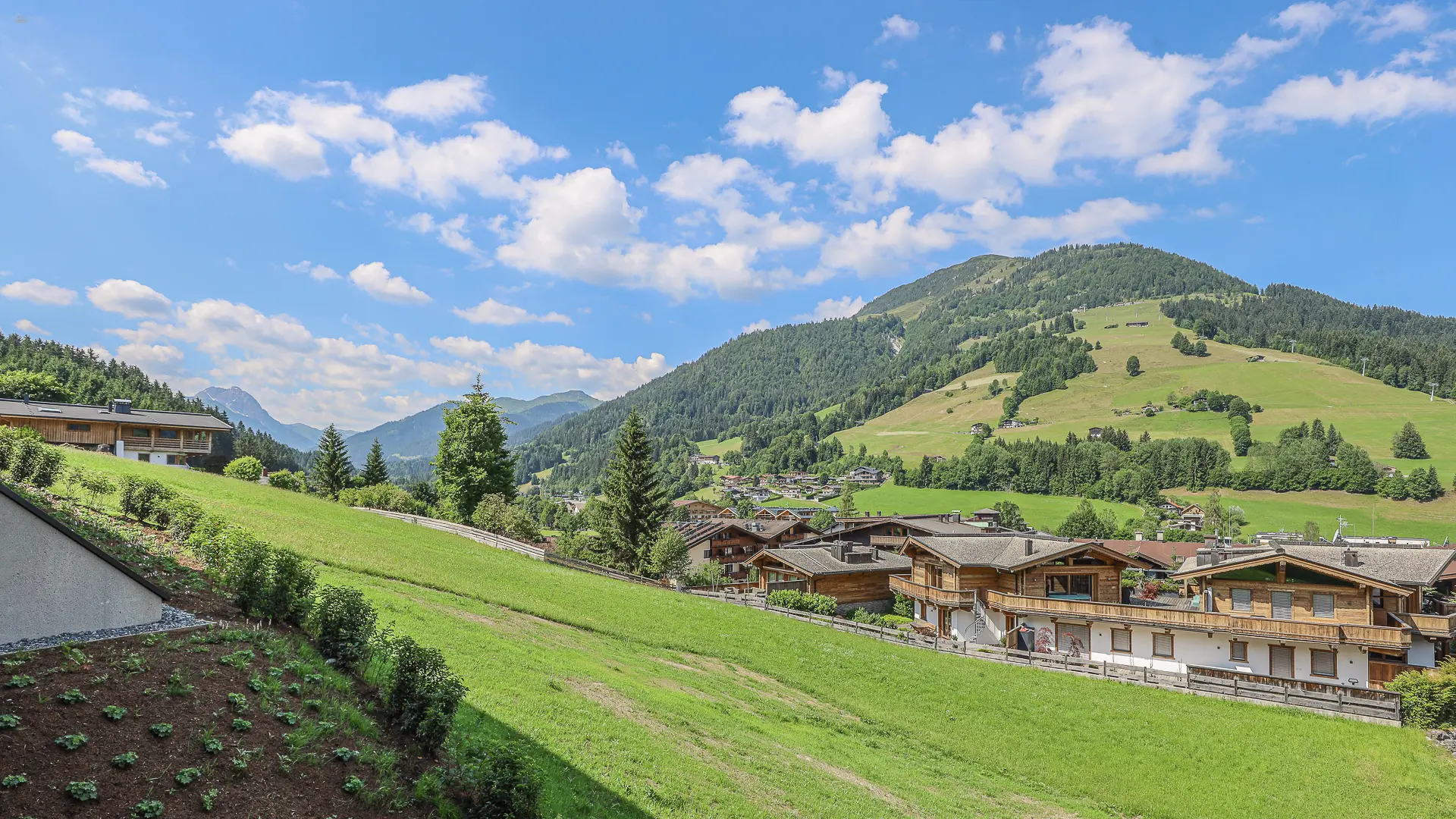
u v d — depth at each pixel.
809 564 69.75
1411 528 160.88
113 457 52.62
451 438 83.31
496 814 12.44
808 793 20.45
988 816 23.86
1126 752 32.41
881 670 39.06
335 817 10.98
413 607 26.94
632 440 80.75
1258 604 46.28
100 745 10.57
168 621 15.46
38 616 13.19
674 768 18.83
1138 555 85.44
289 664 14.74
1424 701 35.22
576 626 35.09
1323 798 29.27
